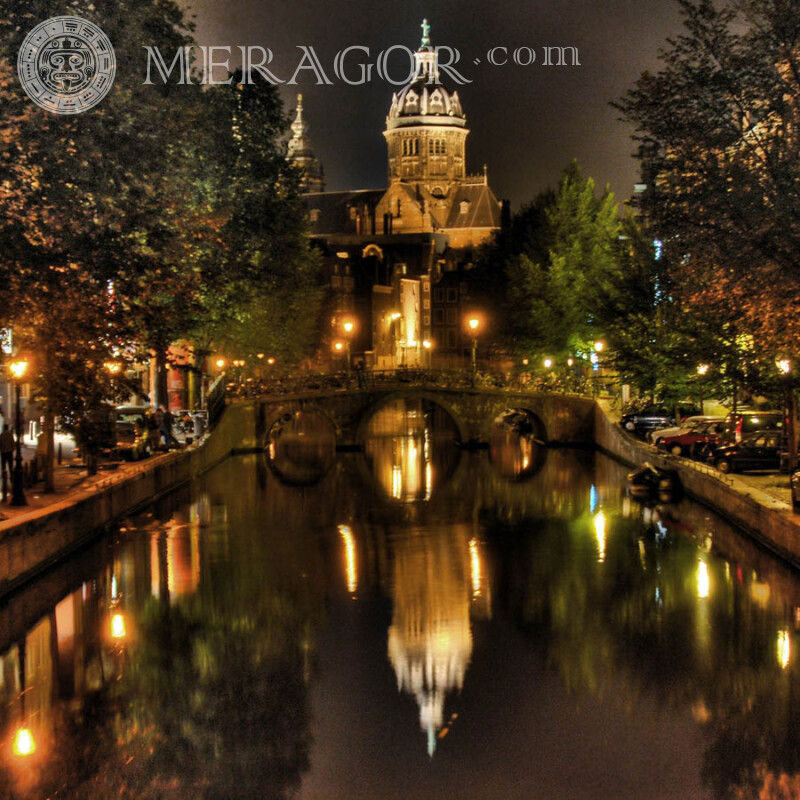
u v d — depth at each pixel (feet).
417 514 125.70
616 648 70.08
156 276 89.25
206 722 57.67
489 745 54.70
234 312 151.84
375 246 423.64
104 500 101.30
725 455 123.44
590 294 205.77
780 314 78.74
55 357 87.86
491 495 142.82
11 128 66.95
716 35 81.25
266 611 79.51
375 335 411.95
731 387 114.73
